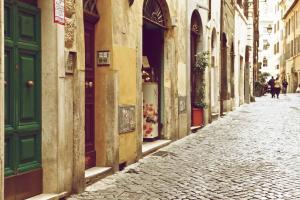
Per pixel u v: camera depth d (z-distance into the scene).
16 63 6.46
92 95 9.15
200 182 8.32
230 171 9.33
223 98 25.42
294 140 14.05
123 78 9.73
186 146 12.93
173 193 7.50
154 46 13.84
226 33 25.23
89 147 8.99
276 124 19.03
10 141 6.36
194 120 17.27
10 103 6.35
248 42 37.41
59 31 7.06
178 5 14.45
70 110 7.46
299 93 63.38
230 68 27.00
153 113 13.21
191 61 17.80
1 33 5.65
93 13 9.03
